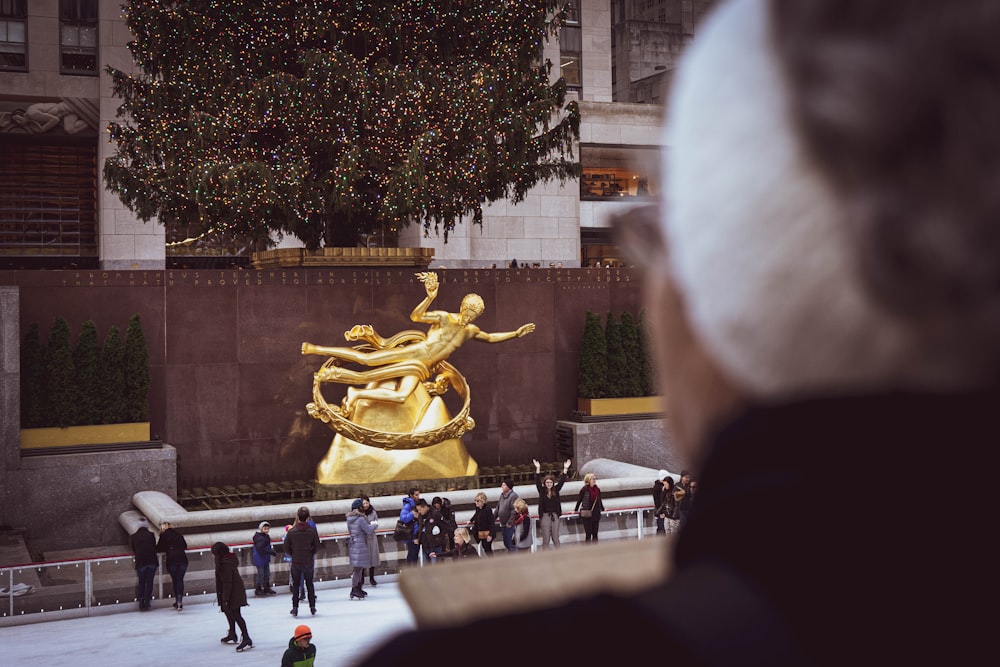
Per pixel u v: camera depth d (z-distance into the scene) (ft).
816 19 1.58
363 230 92.63
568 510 74.90
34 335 77.56
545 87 92.12
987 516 1.57
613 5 170.40
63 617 58.03
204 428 82.12
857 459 1.61
